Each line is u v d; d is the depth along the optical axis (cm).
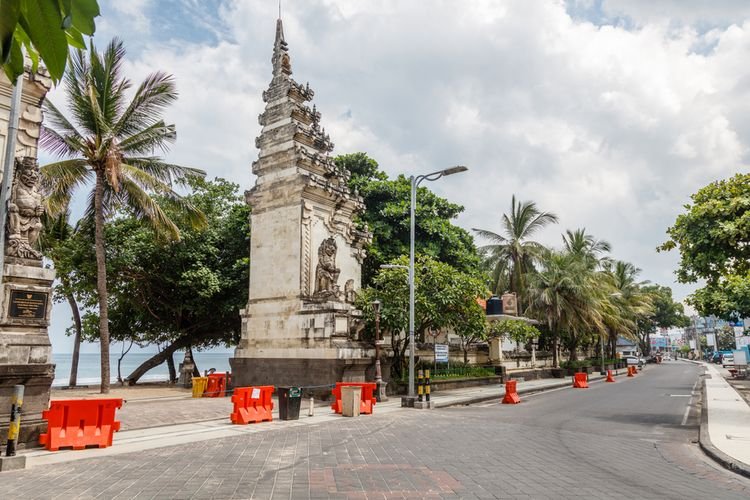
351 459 966
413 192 2078
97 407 1090
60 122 2158
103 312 2234
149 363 3259
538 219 4306
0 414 997
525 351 4078
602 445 1155
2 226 932
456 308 2384
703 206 1579
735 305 2497
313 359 2103
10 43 218
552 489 760
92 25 245
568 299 4097
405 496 715
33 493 725
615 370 5578
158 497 707
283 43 2592
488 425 1445
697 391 2791
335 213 2464
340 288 2370
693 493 759
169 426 1391
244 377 2336
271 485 772
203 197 3109
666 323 9225
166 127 2292
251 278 2433
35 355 1039
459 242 3325
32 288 1062
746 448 1084
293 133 2383
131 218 2895
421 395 1916
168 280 2858
